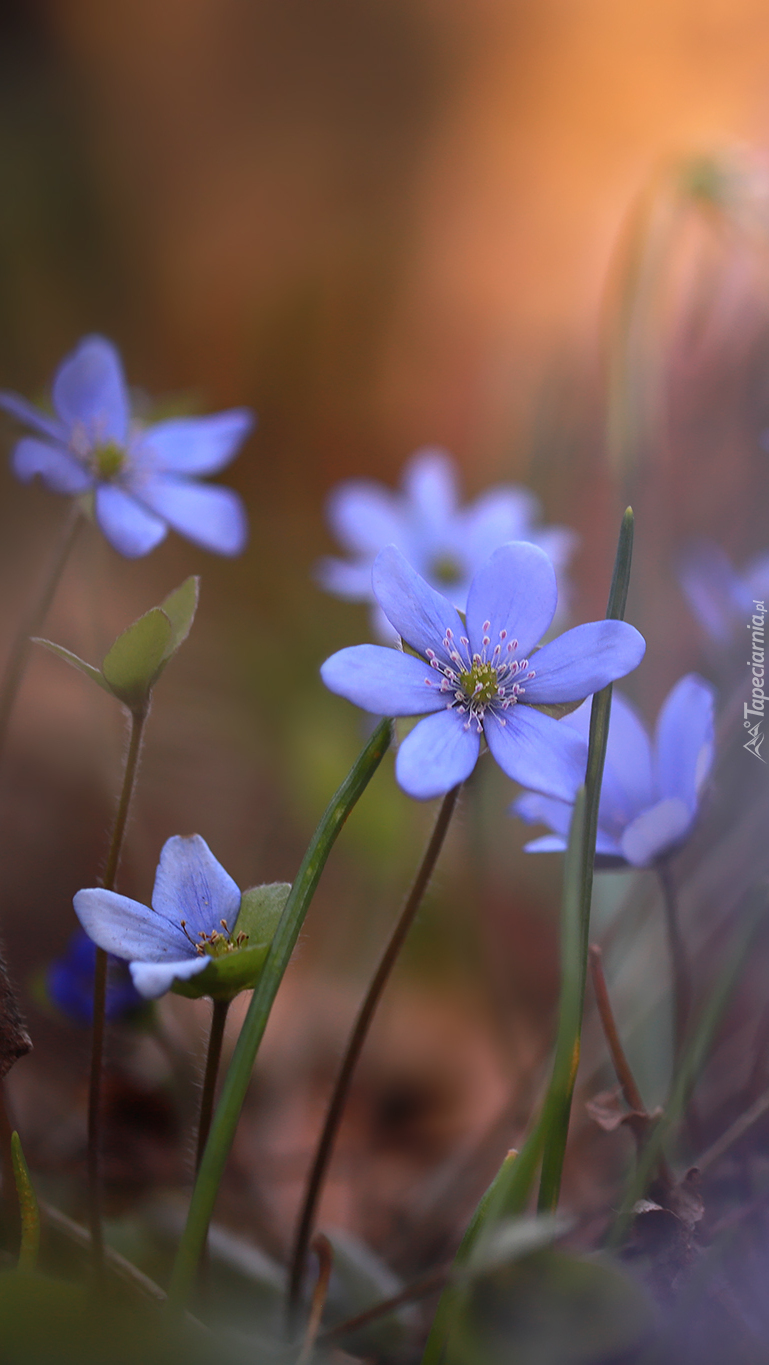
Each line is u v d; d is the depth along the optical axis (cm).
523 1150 28
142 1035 35
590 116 105
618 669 30
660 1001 36
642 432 43
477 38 113
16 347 83
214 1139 28
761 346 50
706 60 101
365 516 46
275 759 53
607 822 31
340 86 116
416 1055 43
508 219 100
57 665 55
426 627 30
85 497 34
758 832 37
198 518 34
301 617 62
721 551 43
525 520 46
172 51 115
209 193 106
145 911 29
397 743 30
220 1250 33
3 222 92
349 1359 31
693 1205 30
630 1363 29
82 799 50
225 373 90
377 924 46
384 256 98
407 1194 37
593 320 83
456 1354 28
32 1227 29
